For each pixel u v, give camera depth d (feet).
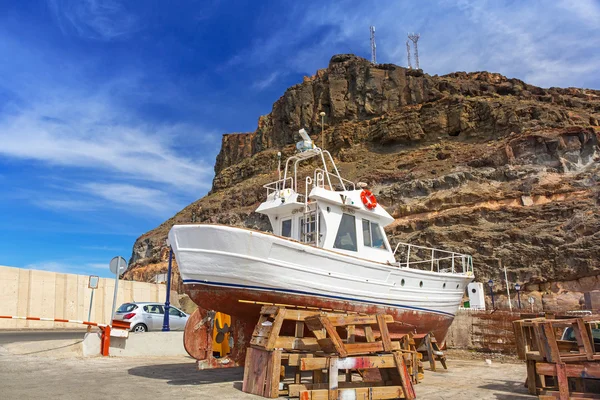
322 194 38.40
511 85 304.50
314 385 25.73
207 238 31.65
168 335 48.06
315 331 26.89
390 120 291.79
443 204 189.78
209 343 36.58
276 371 25.27
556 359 24.07
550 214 163.53
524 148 197.98
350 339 27.40
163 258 272.51
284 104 372.99
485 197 182.91
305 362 24.14
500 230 164.55
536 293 138.41
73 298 104.99
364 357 25.08
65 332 82.43
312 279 34.06
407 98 316.81
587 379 25.39
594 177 170.40
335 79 345.51
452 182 199.21
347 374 29.53
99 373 33.45
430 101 298.76
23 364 37.76
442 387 30.42
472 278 51.88
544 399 23.82
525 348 28.60
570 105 266.57
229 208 301.63
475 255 156.66
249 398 24.72
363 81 334.85
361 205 41.47
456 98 278.26
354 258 36.78
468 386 30.91
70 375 32.17
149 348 46.57
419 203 196.85
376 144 294.25
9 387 26.61
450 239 167.63
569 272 137.18
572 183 172.96
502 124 240.32
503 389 29.73
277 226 43.34
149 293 127.03
